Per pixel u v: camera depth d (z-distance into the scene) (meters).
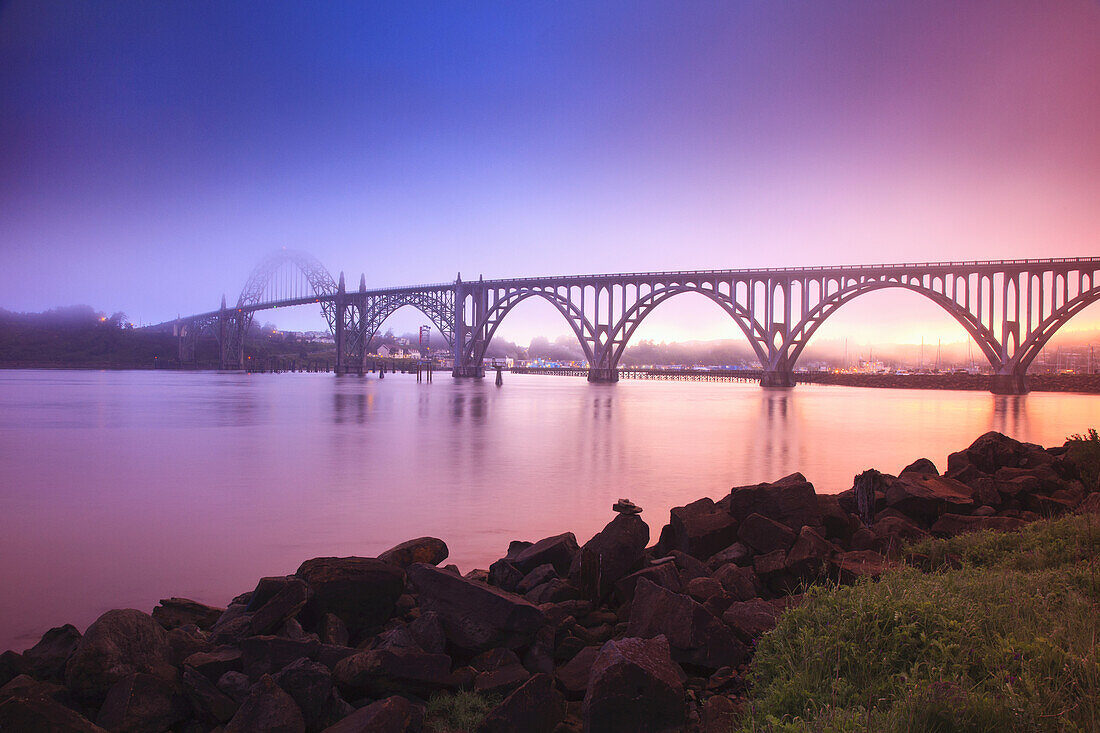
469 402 82.25
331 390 115.44
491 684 6.45
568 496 21.48
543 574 9.18
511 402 83.06
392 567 8.18
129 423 51.31
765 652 5.77
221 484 24.12
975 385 159.75
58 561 14.02
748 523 9.22
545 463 29.75
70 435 42.34
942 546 8.92
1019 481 11.58
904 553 8.91
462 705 6.12
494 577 9.64
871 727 4.14
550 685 6.08
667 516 18.23
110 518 18.31
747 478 25.45
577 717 6.10
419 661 6.45
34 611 10.96
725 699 5.49
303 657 6.43
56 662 7.14
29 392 101.94
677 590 7.97
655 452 34.03
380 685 6.30
